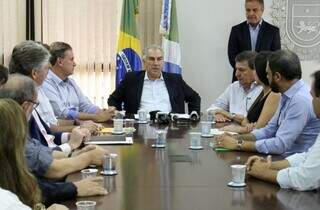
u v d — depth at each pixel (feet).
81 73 18.93
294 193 6.43
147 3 18.95
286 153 9.25
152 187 6.72
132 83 15.02
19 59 9.24
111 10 18.83
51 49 13.67
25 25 18.40
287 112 9.33
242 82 13.92
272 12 19.19
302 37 19.22
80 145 9.82
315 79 7.19
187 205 5.90
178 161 8.39
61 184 6.37
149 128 12.16
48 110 11.96
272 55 9.49
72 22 18.71
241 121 12.96
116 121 11.32
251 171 7.25
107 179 7.17
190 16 19.58
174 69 18.57
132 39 18.13
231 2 19.47
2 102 4.98
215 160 8.49
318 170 6.47
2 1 17.78
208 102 19.75
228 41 19.03
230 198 6.19
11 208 4.28
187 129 12.03
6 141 4.80
